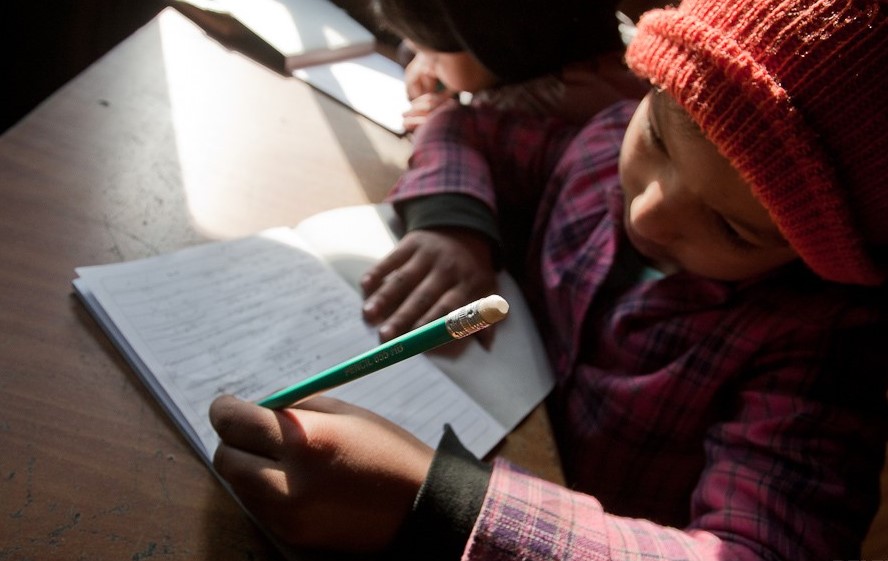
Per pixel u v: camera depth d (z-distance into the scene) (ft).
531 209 3.05
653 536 1.64
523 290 2.77
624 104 2.88
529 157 2.97
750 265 1.81
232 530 1.51
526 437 2.02
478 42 2.49
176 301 1.92
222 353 1.83
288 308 2.05
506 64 2.60
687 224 1.73
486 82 2.86
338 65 3.42
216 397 1.71
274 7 3.47
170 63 2.93
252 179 2.54
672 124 1.59
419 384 1.99
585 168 2.67
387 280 2.22
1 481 1.43
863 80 1.31
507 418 2.05
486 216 2.51
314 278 2.19
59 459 1.51
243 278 2.08
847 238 1.52
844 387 1.84
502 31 2.46
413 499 1.57
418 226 2.41
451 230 2.43
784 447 1.76
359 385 1.91
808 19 1.34
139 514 1.47
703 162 1.55
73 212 2.11
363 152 2.91
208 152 2.57
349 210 2.51
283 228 2.34
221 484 1.58
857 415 1.81
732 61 1.40
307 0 3.70
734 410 2.01
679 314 2.15
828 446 1.76
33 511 1.41
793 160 1.42
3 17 3.92
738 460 1.83
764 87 1.38
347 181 2.73
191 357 1.78
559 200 2.73
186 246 2.16
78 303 1.84
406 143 3.09
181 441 1.63
